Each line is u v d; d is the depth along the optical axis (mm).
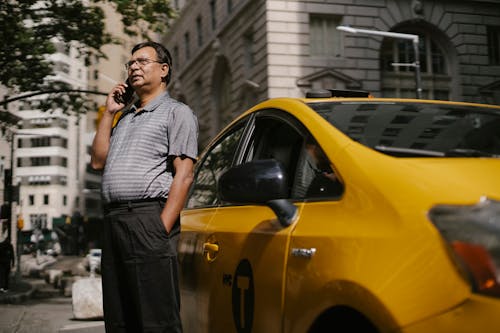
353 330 1990
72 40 15148
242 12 26703
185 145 3061
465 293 1668
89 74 79250
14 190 22344
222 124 31359
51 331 8117
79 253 54688
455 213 1827
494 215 1753
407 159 2240
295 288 2217
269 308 2381
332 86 23938
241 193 2410
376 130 2559
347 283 1941
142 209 2975
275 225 2557
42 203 78312
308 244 2230
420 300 1733
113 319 3053
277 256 2400
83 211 83125
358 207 2127
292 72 23609
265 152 3064
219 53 30000
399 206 1976
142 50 3291
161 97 3234
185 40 37406
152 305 2900
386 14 24781
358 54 24344
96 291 9508
